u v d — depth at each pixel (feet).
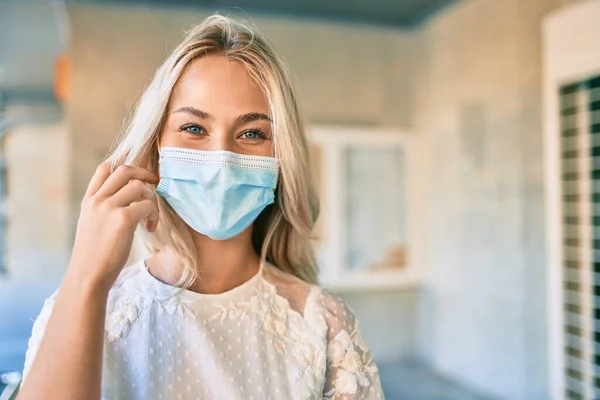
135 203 2.22
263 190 2.71
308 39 12.19
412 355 12.81
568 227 8.57
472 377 10.77
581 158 8.37
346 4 11.52
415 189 12.77
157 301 2.57
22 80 12.87
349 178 12.39
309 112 12.17
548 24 8.70
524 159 9.26
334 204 12.16
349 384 2.70
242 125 2.62
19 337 7.17
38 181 11.95
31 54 12.56
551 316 8.64
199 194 2.60
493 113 10.03
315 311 2.82
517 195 9.39
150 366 2.46
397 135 12.70
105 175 2.36
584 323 8.26
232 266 2.80
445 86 11.66
